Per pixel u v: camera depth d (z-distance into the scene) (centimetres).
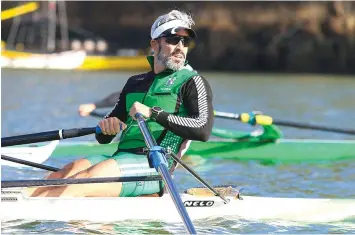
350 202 2033
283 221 2011
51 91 7438
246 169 3061
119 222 1958
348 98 7144
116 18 13600
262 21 12581
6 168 2864
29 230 1878
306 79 10344
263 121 3269
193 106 2048
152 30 2125
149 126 2066
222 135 3375
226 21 12738
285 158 3356
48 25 12544
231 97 7100
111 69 11288
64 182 1872
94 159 2086
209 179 2795
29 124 4600
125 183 2022
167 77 2106
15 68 11012
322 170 3058
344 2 12012
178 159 1925
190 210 1986
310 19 12181
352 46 11894
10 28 12475
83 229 1905
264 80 10006
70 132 2109
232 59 12650
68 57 11131
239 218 2005
